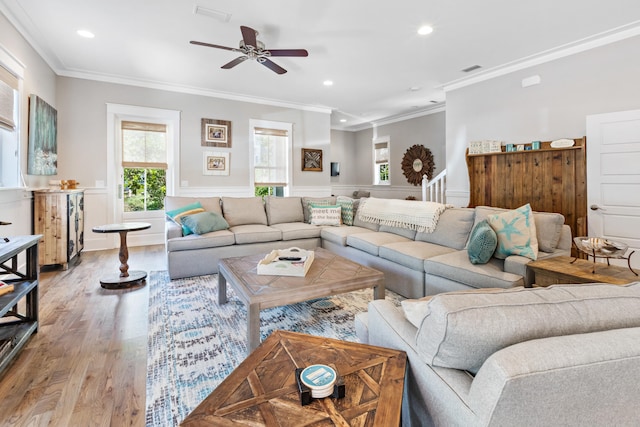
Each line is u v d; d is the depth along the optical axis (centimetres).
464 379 86
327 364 102
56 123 444
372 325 136
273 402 84
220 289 279
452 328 78
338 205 469
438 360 88
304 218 488
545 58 409
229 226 429
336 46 388
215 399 85
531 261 223
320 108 687
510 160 445
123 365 186
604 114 355
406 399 109
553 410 67
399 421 79
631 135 339
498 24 336
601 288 90
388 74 482
